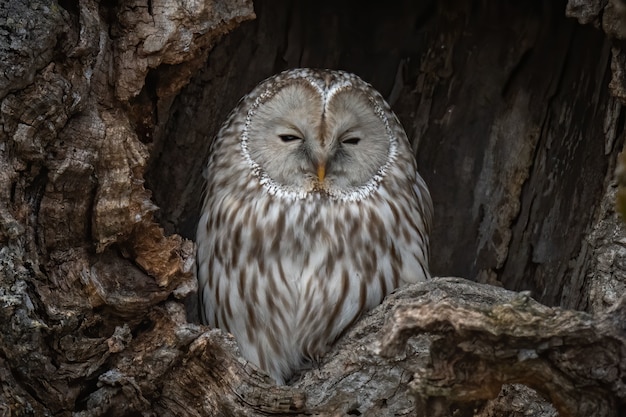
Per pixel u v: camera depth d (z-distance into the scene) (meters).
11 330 8.60
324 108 10.56
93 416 8.95
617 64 9.79
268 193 10.88
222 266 10.97
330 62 13.05
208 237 11.19
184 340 9.11
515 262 12.56
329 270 10.73
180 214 12.16
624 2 9.48
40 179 9.20
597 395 7.93
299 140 10.77
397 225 11.07
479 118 12.81
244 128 11.17
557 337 7.75
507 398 9.16
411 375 9.25
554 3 12.14
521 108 12.54
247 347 10.95
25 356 8.66
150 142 10.39
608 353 7.82
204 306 11.21
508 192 12.61
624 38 9.62
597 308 9.68
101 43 9.54
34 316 8.75
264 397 8.95
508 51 12.56
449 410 8.16
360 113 10.90
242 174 11.08
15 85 8.88
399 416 9.25
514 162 12.58
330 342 10.87
